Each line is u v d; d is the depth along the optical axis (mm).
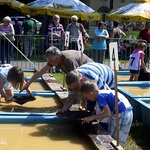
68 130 4402
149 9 15445
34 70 9234
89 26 25891
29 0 27141
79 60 4922
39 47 12375
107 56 14000
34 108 5523
